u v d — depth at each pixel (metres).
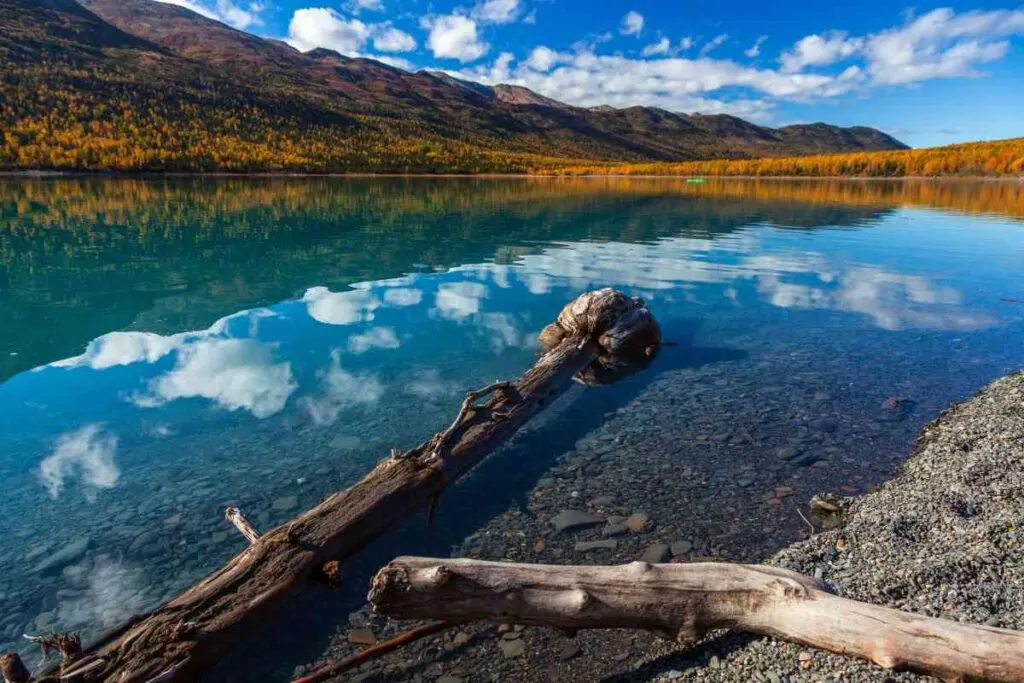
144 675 2.34
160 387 5.61
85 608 2.92
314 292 9.42
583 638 2.84
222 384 5.70
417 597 2.55
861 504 3.88
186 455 4.39
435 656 2.74
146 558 3.29
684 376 6.34
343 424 4.93
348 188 39.25
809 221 20.55
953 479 4.03
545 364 6.02
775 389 5.92
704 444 4.79
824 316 8.57
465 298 9.21
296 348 6.77
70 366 6.10
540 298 9.26
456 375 6.04
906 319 8.38
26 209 21.25
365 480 3.71
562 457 4.59
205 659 2.51
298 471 4.20
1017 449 4.35
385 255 12.90
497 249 13.98
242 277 10.45
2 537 3.42
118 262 11.62
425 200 29.08
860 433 4.95
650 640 2.81
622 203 28.14
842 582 3.09
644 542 3.56
